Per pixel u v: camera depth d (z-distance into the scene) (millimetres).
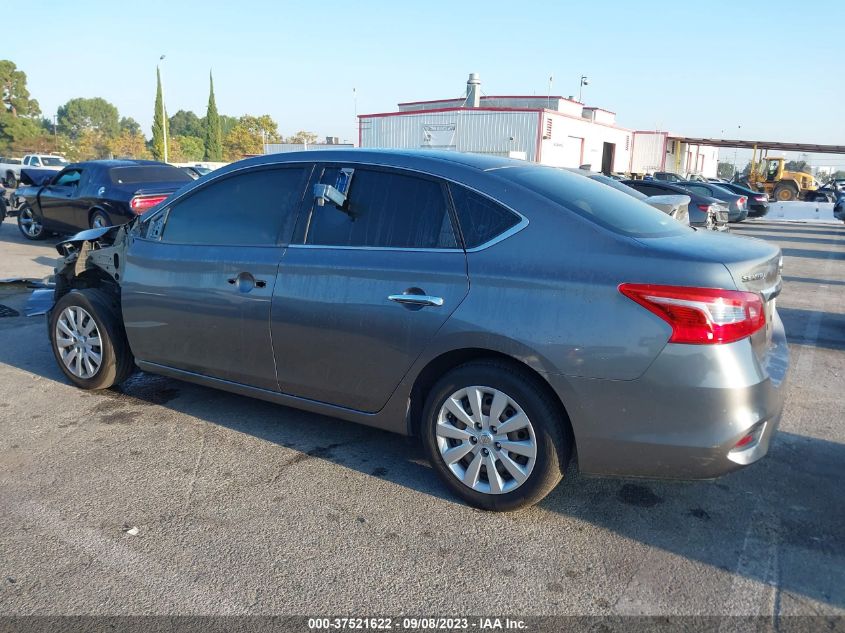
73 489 3506
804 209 28375
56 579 2771
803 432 4410
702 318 2736
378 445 4098
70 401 4742
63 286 5238
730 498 3514
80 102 139750
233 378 4062
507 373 3123
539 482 3125
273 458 3900
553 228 3086
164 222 4387
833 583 2816
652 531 3191
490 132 33531
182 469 3748
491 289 3094
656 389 2814
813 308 8734
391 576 2824
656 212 3658
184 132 141125
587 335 2891
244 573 2830
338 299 3494
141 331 4414
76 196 11711
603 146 41594
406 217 3447
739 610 2637
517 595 2715
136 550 2979
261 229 3906
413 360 3316
